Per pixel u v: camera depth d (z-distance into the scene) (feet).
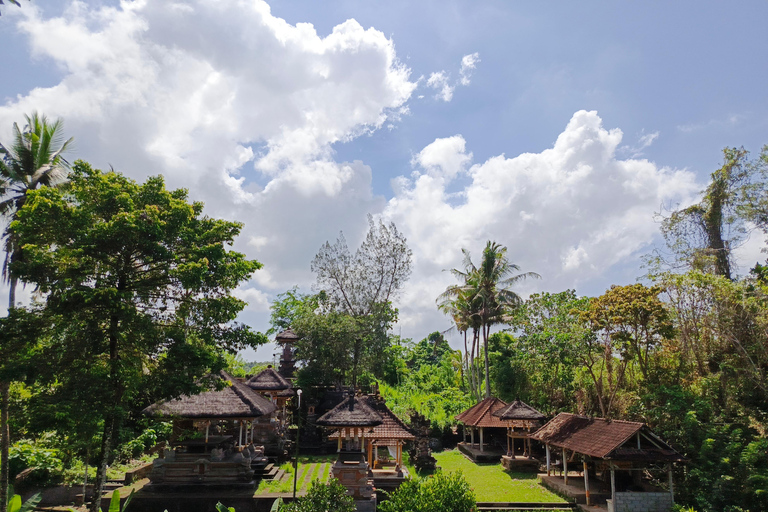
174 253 50.85
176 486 60.95
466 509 43.86
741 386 68.49
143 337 49.21
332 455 94.89
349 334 123.54
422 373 161.89
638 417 76.18
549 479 74.28
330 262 137.80
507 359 134.92
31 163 64.34
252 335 55.42
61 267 46.37
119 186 49.44
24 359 44.16
